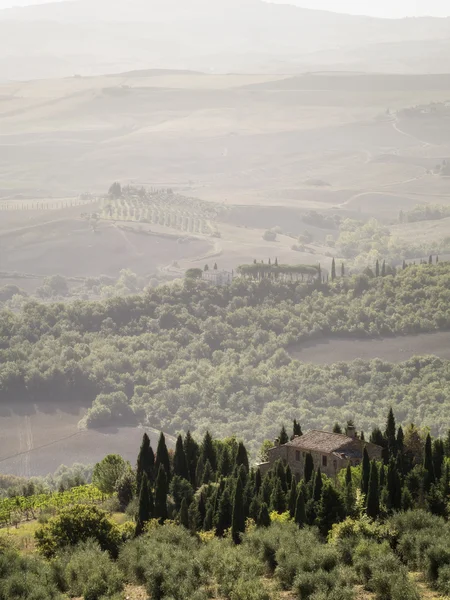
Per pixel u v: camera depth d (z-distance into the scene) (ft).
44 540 512.63
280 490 553.23
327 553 437.99
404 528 476.13
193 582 435.53
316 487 538.47
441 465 586.45
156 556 456.04
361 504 522.47
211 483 618.85
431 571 425.69
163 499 563.89
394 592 398.21
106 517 547.49
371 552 436.35
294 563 433.89
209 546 470.80
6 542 532.32
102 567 451.12
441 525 472.85
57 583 454.81
